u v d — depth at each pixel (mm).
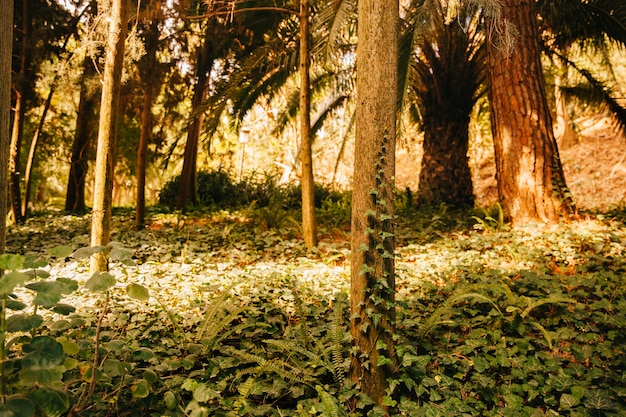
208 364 3104
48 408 1721
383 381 2852
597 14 8219
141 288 2061
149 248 6910
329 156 25406
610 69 9789
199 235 7848
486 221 7730
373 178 2893
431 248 6387
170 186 14688
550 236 5945
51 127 14539
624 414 2709
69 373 2508
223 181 14820
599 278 4410
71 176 13250
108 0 5492
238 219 10039
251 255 6551
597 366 3260
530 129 6969
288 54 8789
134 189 21500
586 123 22094
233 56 11398
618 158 19219
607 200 17672
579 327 3645
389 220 2896
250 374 3049
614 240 5555
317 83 11453
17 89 9781
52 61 10555
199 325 3617
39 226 9344
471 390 3043
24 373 1729
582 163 20031
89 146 13242
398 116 6547
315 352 3180
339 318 3143
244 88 9695
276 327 3742
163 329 3582
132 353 2541
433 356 3311
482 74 10008
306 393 2930
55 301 1757
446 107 10203
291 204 12852
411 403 2785
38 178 16609
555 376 3033
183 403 2645
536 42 7184
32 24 10141
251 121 22562
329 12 6340
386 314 2875
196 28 10812
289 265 5707
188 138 12680
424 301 4332
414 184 21938
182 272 5422
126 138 14039
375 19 2883
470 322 3775
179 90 11867
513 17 7156
